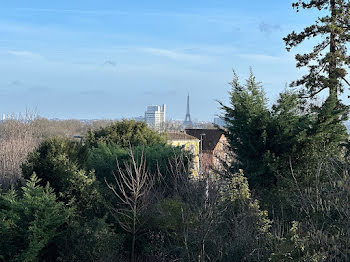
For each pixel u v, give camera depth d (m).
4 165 21.31
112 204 13.58
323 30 23.66
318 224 8.93
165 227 11.48
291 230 8.52
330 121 14.42
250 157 15.18
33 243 10.16
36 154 13.00
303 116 15.60
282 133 14.43
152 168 15.84
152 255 11.80
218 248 9.81
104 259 10.84
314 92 24.17
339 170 11.08
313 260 7.50
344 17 23.72
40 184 12.61
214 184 11.26
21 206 10.85
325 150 14.29
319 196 9.75
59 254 11.28
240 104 15.52
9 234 10.34
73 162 13.76
